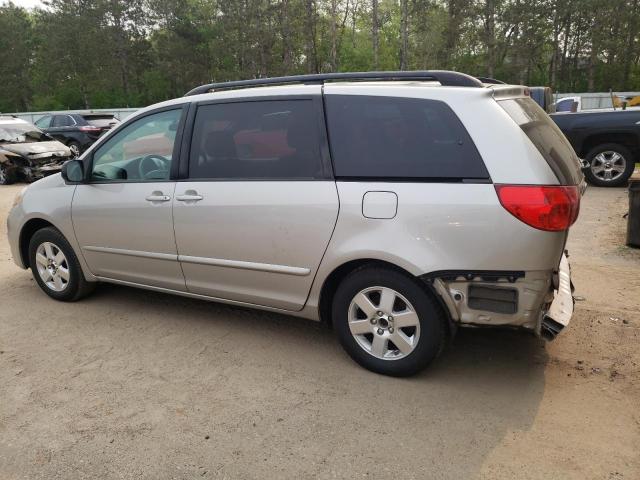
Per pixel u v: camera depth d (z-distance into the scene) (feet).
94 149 14.40
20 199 16.07
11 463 8.80
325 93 11.19
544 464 8.46
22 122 48.60
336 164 10.88
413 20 159.33
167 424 9.71
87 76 194.70
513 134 9.59
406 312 10.55
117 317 14.60
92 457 8.89
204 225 12.39
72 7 188.24
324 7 165.48
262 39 161.99
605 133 32.04
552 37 176.86
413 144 10.25
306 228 11.07
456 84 10.39
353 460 8.65
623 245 20.35
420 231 9.95
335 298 11.33
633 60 180.55
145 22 191.62
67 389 10.96
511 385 10.74
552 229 9.27
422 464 8.52
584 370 11.23
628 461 8.48
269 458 8.75
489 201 9.46
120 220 13.79
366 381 10.98
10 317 14.78
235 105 12.15
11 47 207.62
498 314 9.78
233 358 12.14
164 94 196.03
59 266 15.57
